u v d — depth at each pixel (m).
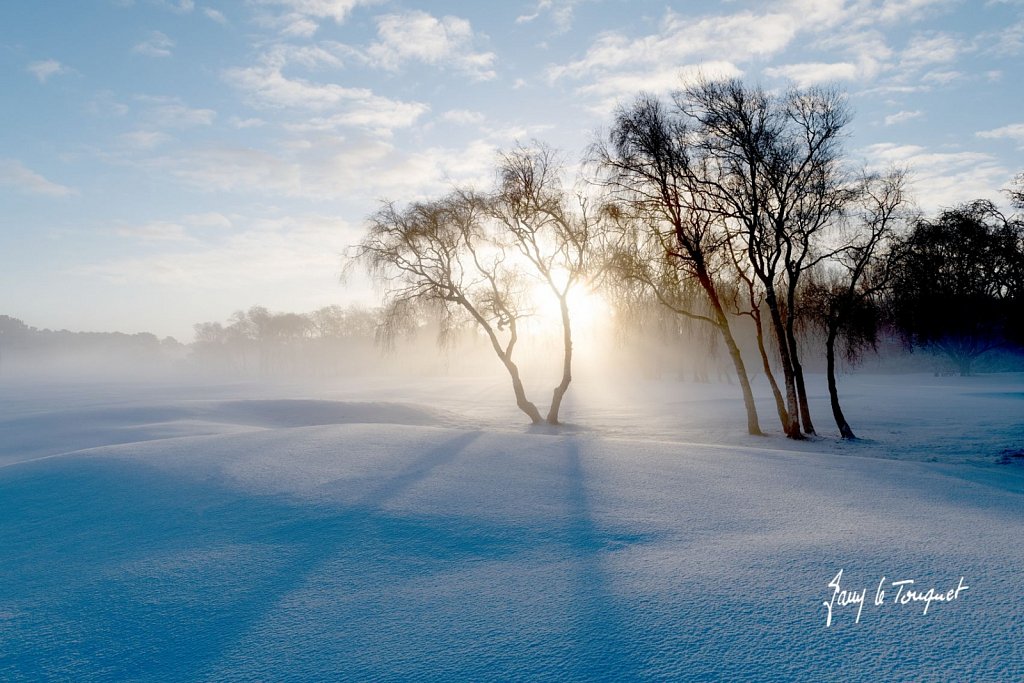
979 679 3.65
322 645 4.47
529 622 4.66
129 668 4.29
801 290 23.45
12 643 4.71
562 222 23.39
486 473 9.42
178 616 5.05
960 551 5.86
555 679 3.88
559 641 4.35
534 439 12.65
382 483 8.73
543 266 24.67
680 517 7.23
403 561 6.06
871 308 21.92
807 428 21.91
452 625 4.68
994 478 10.90
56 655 4.51
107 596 5.49
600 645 4.27
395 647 4.39
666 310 25.22
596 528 6.85
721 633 4.35
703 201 20.42
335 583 5.59
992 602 4.70
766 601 4.83
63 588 5.73
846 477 9.82
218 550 6.48
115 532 7.21
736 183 19.95
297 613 5.02
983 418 26.27
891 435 21.39
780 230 19.69
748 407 22.00
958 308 18.53
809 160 19.58
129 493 8.60
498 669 4.03
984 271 17.42
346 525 7.07
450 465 9.91
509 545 6.40
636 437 21.84
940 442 19.28
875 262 20.84
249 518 7.41
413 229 24.52
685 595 5.00
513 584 5.41
